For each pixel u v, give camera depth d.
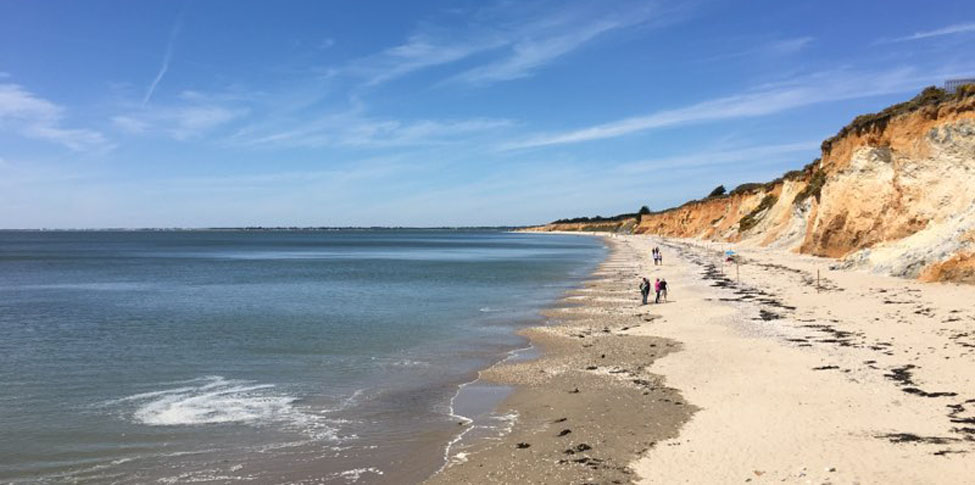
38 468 12.86
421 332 29.34
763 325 26.81
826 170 67.75
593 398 16.80
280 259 102.38
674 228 178.50
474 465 12.46
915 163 48.81
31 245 179.50
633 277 56.72
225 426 15.48
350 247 161.00
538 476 11.59
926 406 14.31
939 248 36.44
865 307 29.08
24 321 33.59
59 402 17.64
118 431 15.12
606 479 11.23
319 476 12.30
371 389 19.02
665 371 19.47
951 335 21.73
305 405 17.31
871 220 54.00
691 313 31.86
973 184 44.56
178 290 51.03
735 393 16.42
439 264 85.19
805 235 69.31
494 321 32.62
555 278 59.72
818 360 19.50
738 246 94.50
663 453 12.36
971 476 10.49
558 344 25.77
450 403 17.34
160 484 12.05
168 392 18.72
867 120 58.84
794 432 13.09
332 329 30.33
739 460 11.72
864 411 14.20
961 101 46.81
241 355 24.19
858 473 10.81
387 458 13.17
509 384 19.31
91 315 35.81
